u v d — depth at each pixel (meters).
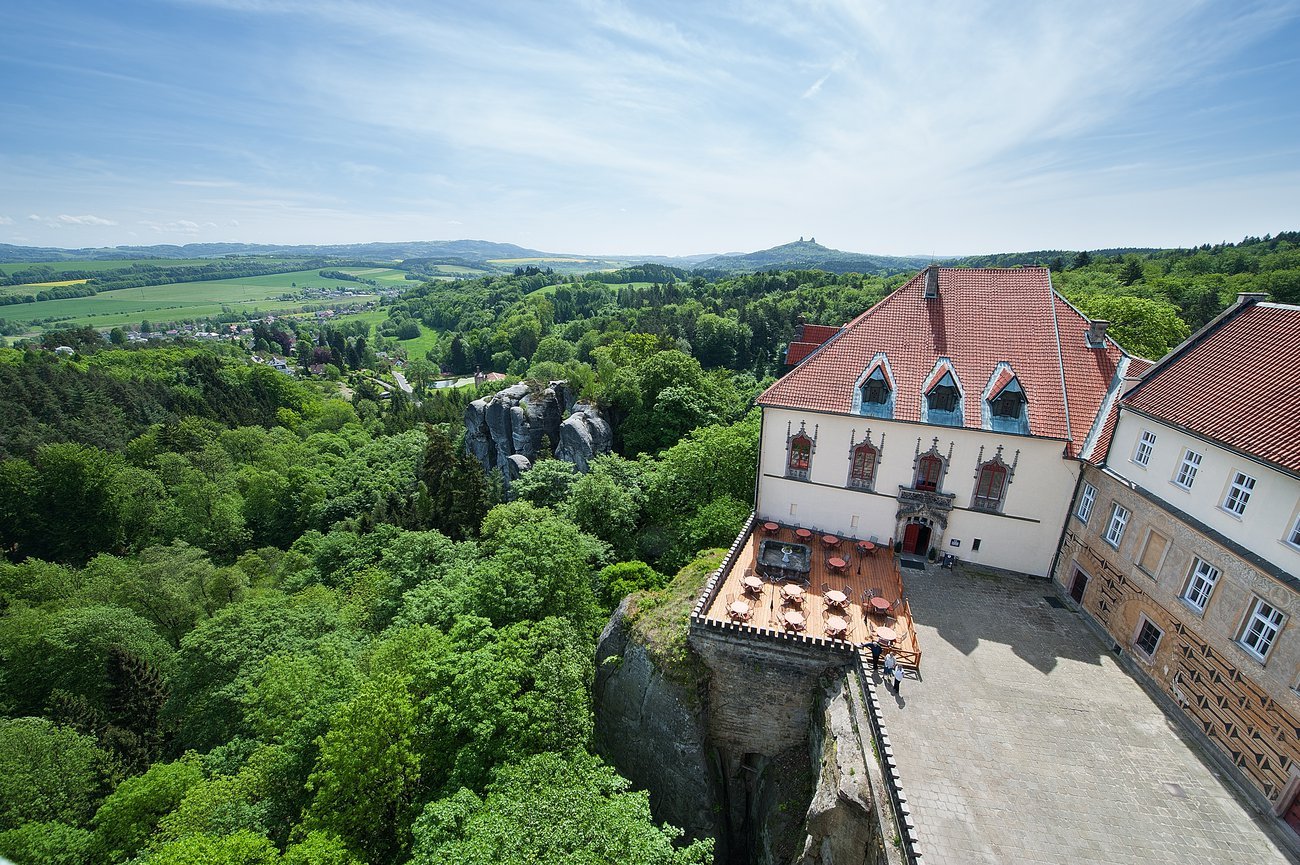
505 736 27.58
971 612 32.09
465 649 32.69
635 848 19.77
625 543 50.84
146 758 39.44
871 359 38.44
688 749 28.94
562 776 24.28
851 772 22.58
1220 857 19.20
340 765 26.86
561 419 81.81
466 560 53.06
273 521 91.44
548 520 43.31
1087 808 20.70
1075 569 33.31
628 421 74.50
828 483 38.91
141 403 121.50
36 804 33.50
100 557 68.19
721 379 91.50
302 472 96.00
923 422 35.28
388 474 97.06
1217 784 21.80
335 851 23.39
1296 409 21.73
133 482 86.69
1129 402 29.66
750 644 28.70
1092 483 32.38
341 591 58.56
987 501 35.69
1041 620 31.61
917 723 24.25
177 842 22.83
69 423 104.56
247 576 66.19
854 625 30.41
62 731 37.72
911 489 36.88
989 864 18.80
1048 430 33.41
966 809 20.58
